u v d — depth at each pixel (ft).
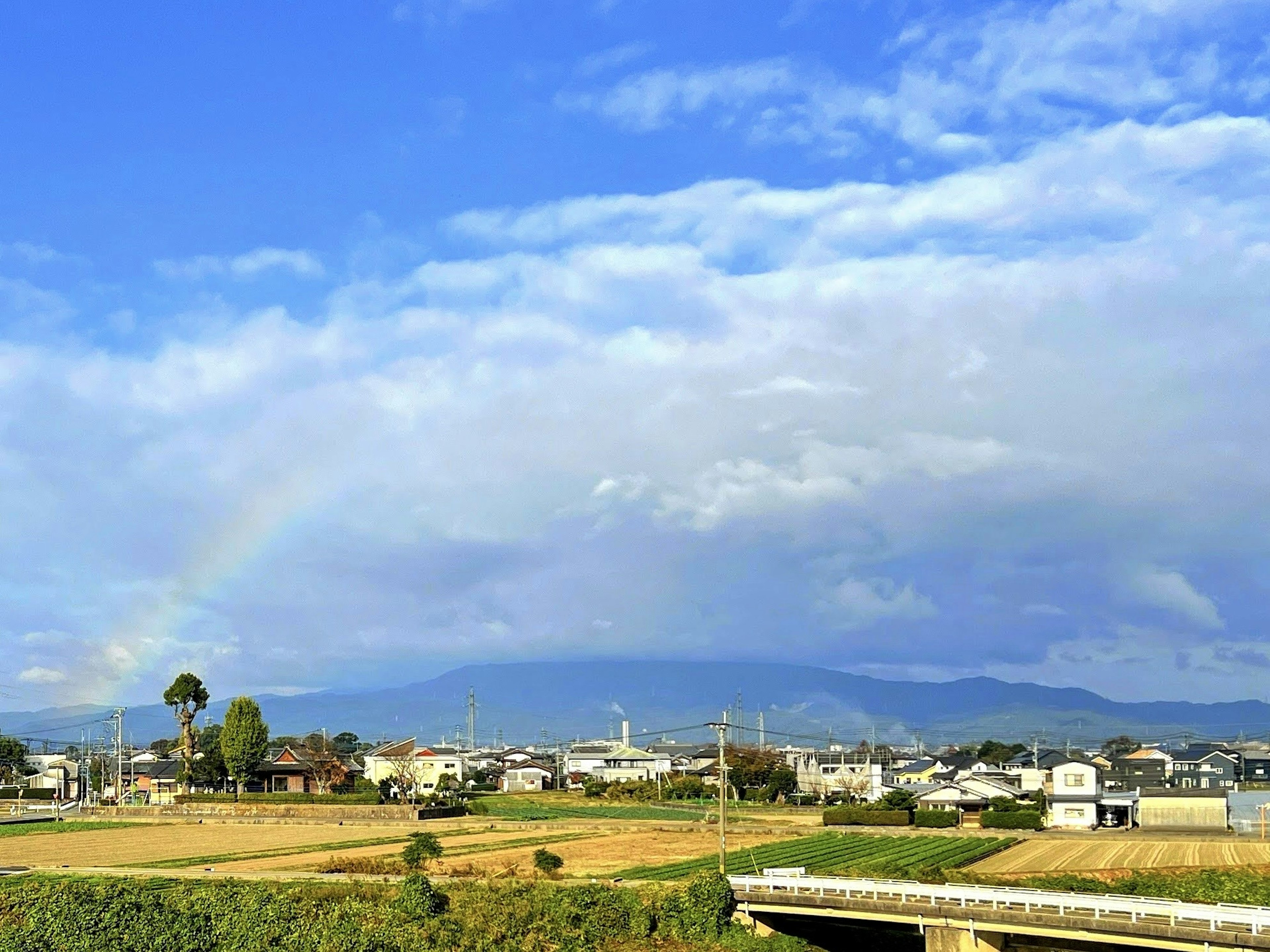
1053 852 237.45
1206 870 195.42
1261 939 122.62
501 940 151.43
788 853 231.50
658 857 226.38
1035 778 363.15
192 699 397.19
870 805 331.16
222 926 155.63
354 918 155.74
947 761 499.10
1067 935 135.54
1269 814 307.58
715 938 153.79
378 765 510.17
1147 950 139.13
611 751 619.67
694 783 444.55
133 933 153.28
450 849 246.27
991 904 143.84
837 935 163.94
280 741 550.36
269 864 219.20
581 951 147.95
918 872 186.60
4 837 288.71
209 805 346.74
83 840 277.85
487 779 541.34
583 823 314.35
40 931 154.20
